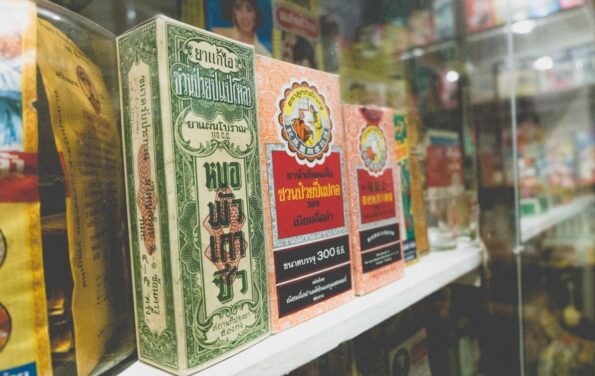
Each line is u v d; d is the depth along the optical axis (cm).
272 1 74
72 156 38
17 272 32
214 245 44
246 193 48
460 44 105
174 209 41
